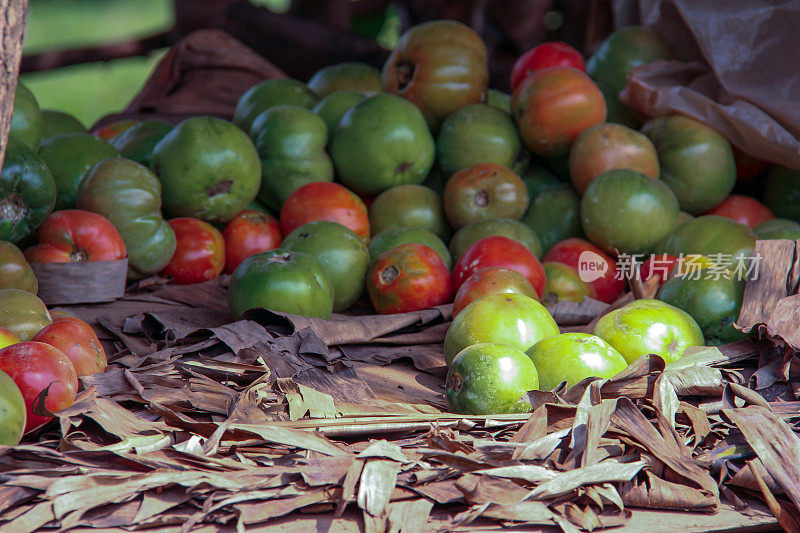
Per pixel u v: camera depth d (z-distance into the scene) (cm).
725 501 128
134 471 126
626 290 159
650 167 162
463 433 131
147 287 156
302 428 129
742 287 145
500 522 122
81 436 129
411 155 164
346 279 152
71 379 130
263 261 146
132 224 153
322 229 153
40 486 119
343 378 137
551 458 128
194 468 126
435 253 152
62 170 157
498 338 137
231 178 159
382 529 117
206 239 158
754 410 130
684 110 163
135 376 134
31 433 129
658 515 126
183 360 136
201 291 155
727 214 165
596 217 158
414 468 127
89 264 149
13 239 146
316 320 143
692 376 135
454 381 133
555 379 134
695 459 129
